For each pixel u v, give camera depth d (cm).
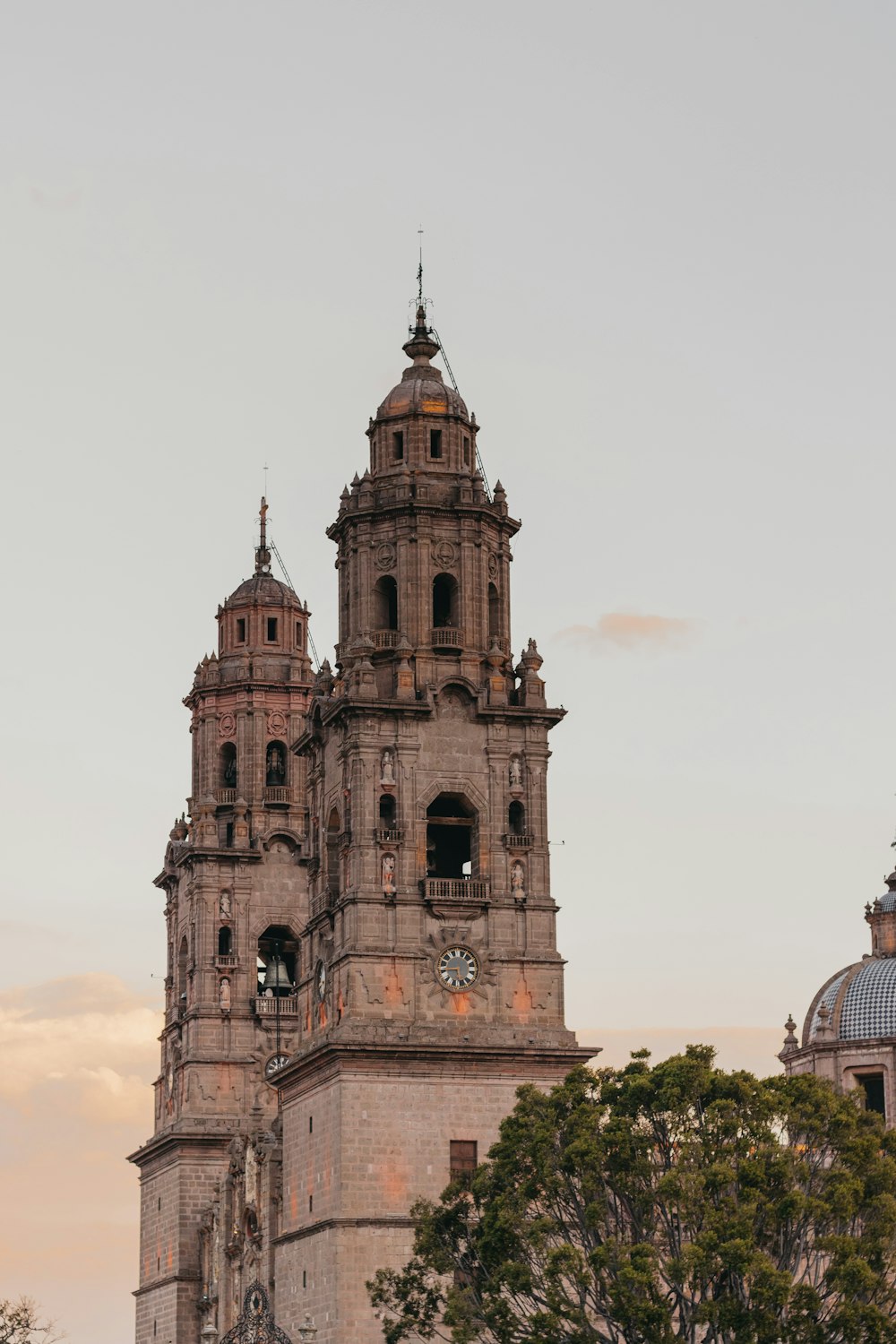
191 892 19975
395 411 16338
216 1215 17962
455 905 15312
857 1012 16875
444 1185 14788
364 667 15550
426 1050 14888
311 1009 15838
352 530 16075
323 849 15925
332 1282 14562
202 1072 19412
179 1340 18850
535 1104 13350
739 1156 12544
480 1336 13788
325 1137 15025
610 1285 12106
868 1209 12538
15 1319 16388
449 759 15600
